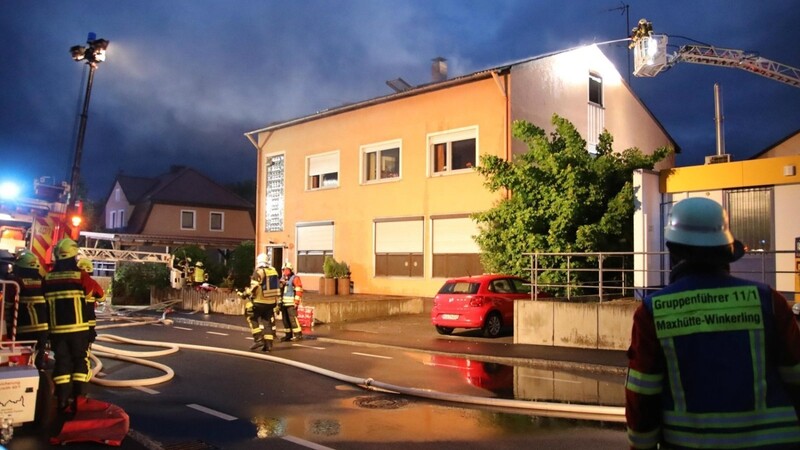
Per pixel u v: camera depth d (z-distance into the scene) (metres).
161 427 7.01
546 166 16.64
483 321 14.47
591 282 15.46
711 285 2.46
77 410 7.31
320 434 6.73
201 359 11.81
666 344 2.43
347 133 23.52
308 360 11.70
